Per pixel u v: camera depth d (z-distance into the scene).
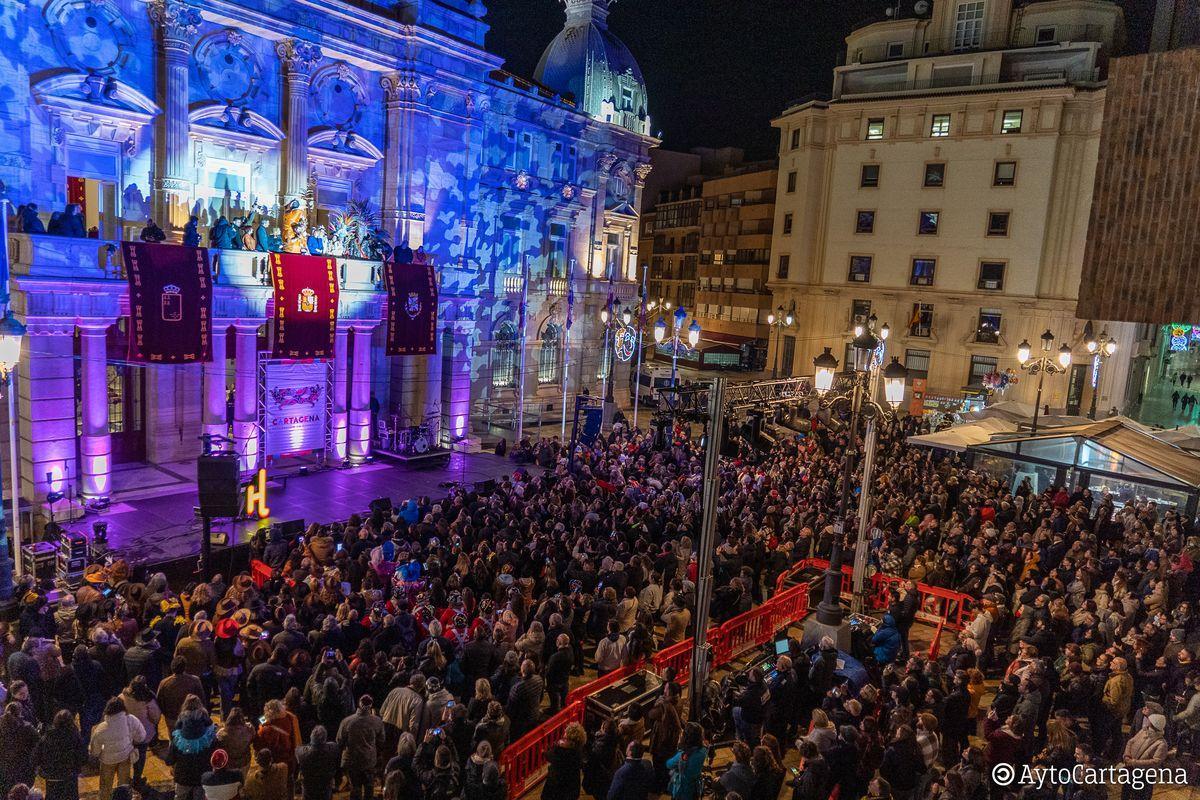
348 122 34.19
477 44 38.03
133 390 29.70
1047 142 48.28
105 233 27.23
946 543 20.19
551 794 10.37
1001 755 11.17
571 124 46.12
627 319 45.03
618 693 13.06
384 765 11.39
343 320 31.31
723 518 20.94
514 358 45.44
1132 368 52.62
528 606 16.11
